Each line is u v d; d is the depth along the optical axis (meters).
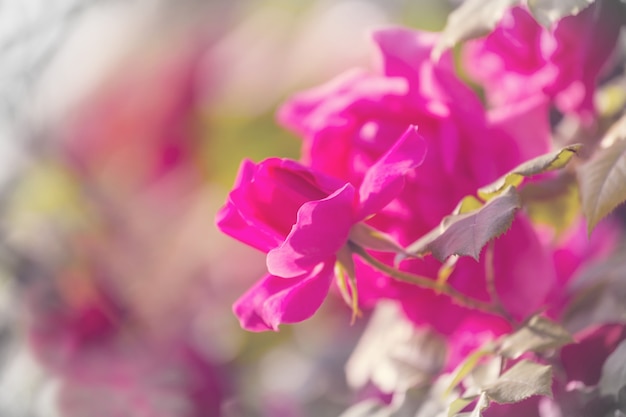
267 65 0.80
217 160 0.83
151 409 0.80
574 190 0.59
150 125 0.83
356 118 0.59
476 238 0.53
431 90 0.59
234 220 0.55
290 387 0.80
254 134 0.81
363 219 0.55
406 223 0.58
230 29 0.82
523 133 0.59
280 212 0.55
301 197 0.55
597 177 0.55
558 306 0.60
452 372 0.60
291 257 0.54
